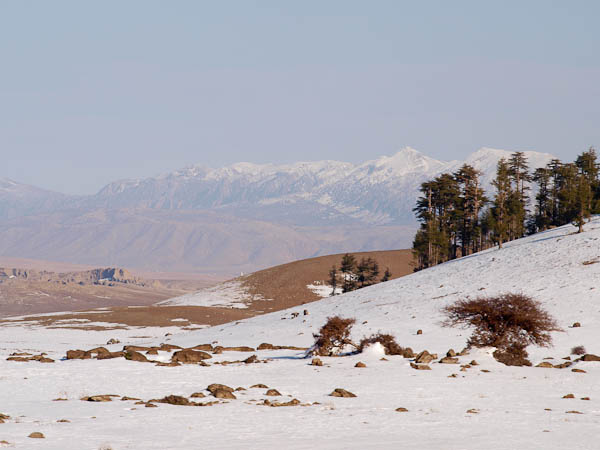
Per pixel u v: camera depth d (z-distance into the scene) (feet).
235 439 101.76
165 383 169.48
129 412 126.82
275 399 143.33
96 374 184.44
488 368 203.00
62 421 116.16
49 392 154.20
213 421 117.60
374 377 185.26
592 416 127.13
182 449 92.89
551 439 103.24
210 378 181.37
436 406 139.03
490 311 230.48
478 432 109.29
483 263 529.86
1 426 110.83
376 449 93.66
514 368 203.51
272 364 215.31
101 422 115.96
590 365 206.49
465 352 231.71
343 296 554.05
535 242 564.30
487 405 140.67
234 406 134.51
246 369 202.49
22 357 226.38
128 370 193.67
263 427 112.37
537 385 170.81
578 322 315.58
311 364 215.31
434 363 215.31
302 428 111.75
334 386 168.96
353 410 131.85
